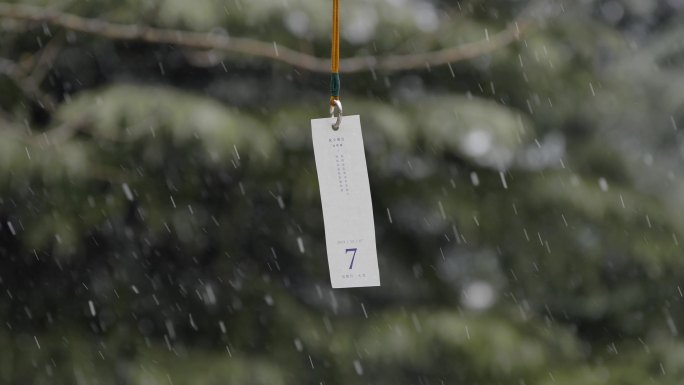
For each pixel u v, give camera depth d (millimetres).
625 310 11852
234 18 9141
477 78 10391
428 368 10492
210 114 8594
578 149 11625
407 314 10406
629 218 10977
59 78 9992
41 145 8242
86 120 8438
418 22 9891
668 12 12875
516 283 11484
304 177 9703
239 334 10219
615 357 11664
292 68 9789
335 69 3967
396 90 10125
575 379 10352
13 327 10000
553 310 11875
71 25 7355
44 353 9805
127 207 9859
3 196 9188
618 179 11477
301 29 9688
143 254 10359
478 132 9469
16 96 9336
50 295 10172
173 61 10086
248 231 10516
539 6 9820
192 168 9609
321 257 10797
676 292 11750
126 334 10062
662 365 11258
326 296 10922
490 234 10594
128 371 9680
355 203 3902
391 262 11156
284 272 10805
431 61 7754
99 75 10133
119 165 9156
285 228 10492
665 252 11102
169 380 9664
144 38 7363
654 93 12016
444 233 11125
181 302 10328
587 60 10812
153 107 8531
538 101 10664
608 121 11734
